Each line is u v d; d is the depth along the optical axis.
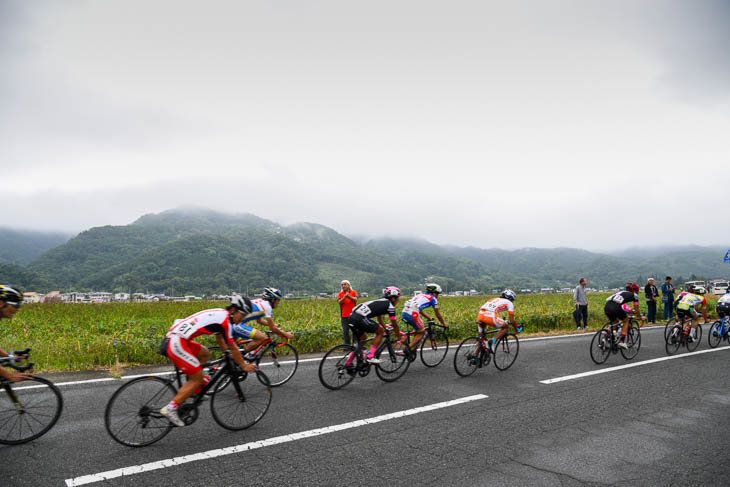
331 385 7.01
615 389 7.15
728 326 11.77
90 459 4.26
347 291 10.62
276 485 3.79
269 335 7.55
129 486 3.74
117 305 31.70
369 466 4.19
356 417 5.61
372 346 7.42
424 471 4.11
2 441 4.55
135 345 9.41
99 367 8.44
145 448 4.56
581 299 15.99
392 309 7.38
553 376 8.06
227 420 5.11
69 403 6.00
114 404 4.55
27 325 16.11
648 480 3.99
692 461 4.40
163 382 4.89
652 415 5.84
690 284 11.05
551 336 14.01
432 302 8.26
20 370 4.73
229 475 3.97
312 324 14.35
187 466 4.14
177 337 4.71
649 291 18.34
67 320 18.61
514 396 6.69
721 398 6.68
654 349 11.26
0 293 4.56
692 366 9.09
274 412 5.80
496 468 4.19
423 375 8.09
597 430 5.25
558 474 4.08
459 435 5.04
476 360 8.07
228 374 5.16
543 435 5.07
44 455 4.33
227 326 4.95
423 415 5.72
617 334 9.56
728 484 3.94
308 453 4.48
